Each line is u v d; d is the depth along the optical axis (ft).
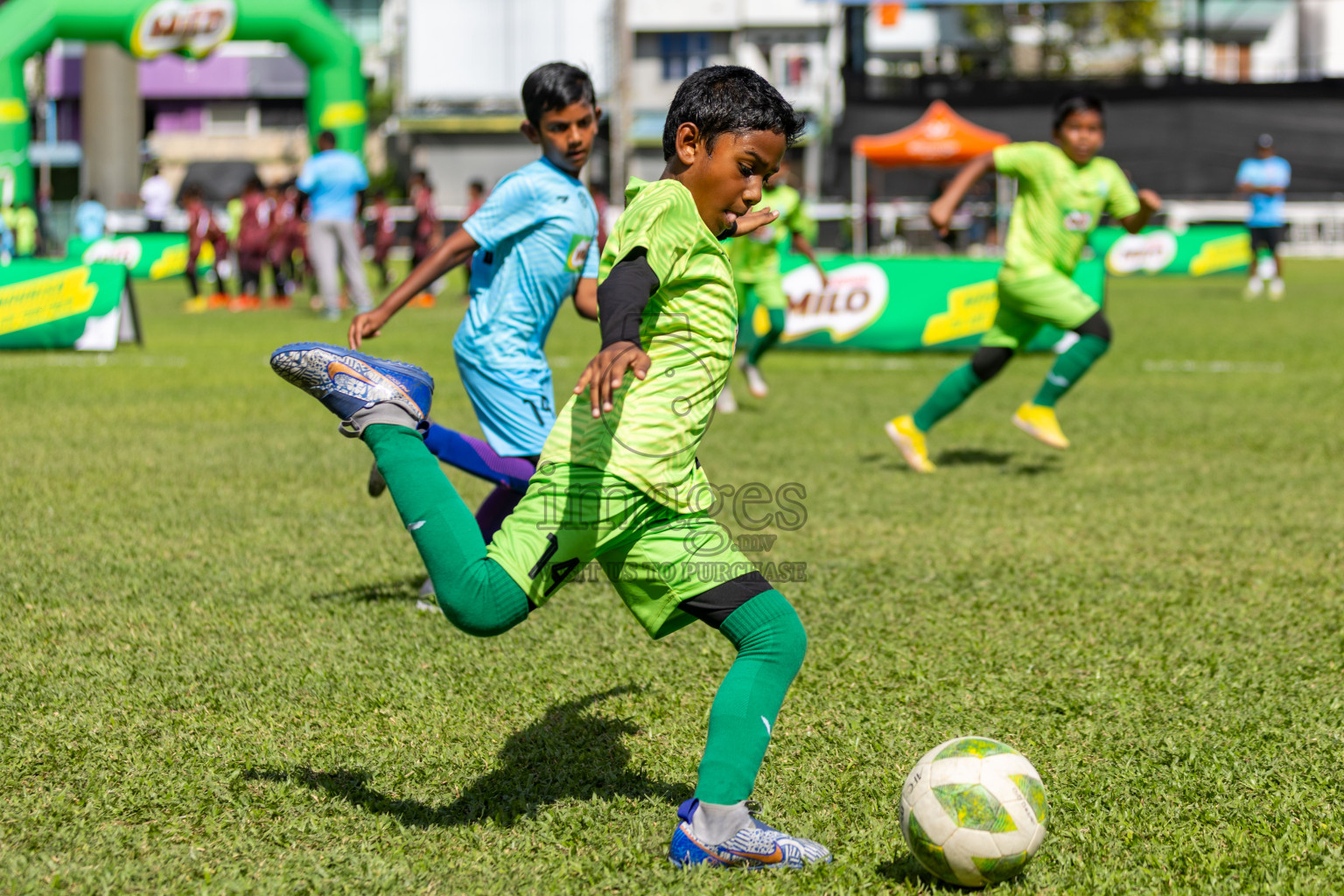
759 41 205.77
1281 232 103.40
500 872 12.84
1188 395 51.83
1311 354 65.05
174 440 40.34
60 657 19.63
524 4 194.18
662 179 13.28
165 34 125.59
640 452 12.80
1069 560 26.58
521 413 22.04
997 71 195.52
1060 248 36.22
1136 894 12.46
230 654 19.92
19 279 65.98
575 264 22.15
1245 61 212.23
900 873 12.98
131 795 14.62
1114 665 19.85
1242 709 17.88
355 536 27.99
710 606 13.15
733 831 12.83
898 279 68.44
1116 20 186.50
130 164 182.09
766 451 39.55
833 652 20.42
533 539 12.67
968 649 20.62
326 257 89.10
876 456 38.91
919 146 118.93
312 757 15.90
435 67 196.54
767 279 49.96
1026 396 52.85
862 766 15.80
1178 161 166.40
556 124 21.95
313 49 131.13
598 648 20.51
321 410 47.32
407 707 17.75
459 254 21.40
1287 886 12.57
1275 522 30.01
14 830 13.73
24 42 122.62
